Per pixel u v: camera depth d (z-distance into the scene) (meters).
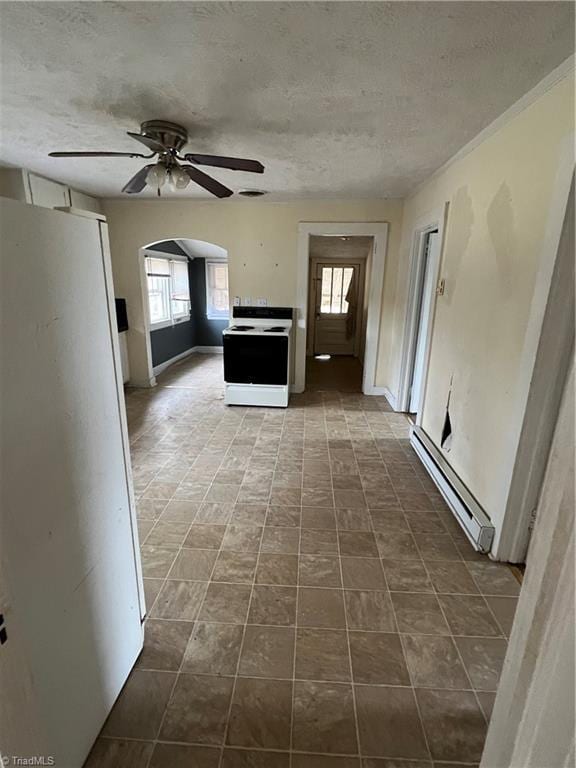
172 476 2.80
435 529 2.23
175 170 2.29
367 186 3.60
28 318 0.85
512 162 1.94
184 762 1.15
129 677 1.38
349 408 4.31
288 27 1.34
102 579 1.20
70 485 1.03
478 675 1.41
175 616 1.63
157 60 1.56
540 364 1.68
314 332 7.10
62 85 1.78
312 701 1.31
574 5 1.19
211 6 1.23
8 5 1.23
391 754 1.17
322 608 1.68
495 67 1.57
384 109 1.99
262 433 3.60
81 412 1.07
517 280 1.87
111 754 1.16
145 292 4.73
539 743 0.58
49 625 0.96
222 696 1.32
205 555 1.99
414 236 3.71
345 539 2.13
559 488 0.57
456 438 2.56
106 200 4.38
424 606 1.70
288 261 4.45
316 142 2.48
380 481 2.76
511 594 1.78
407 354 4.02
